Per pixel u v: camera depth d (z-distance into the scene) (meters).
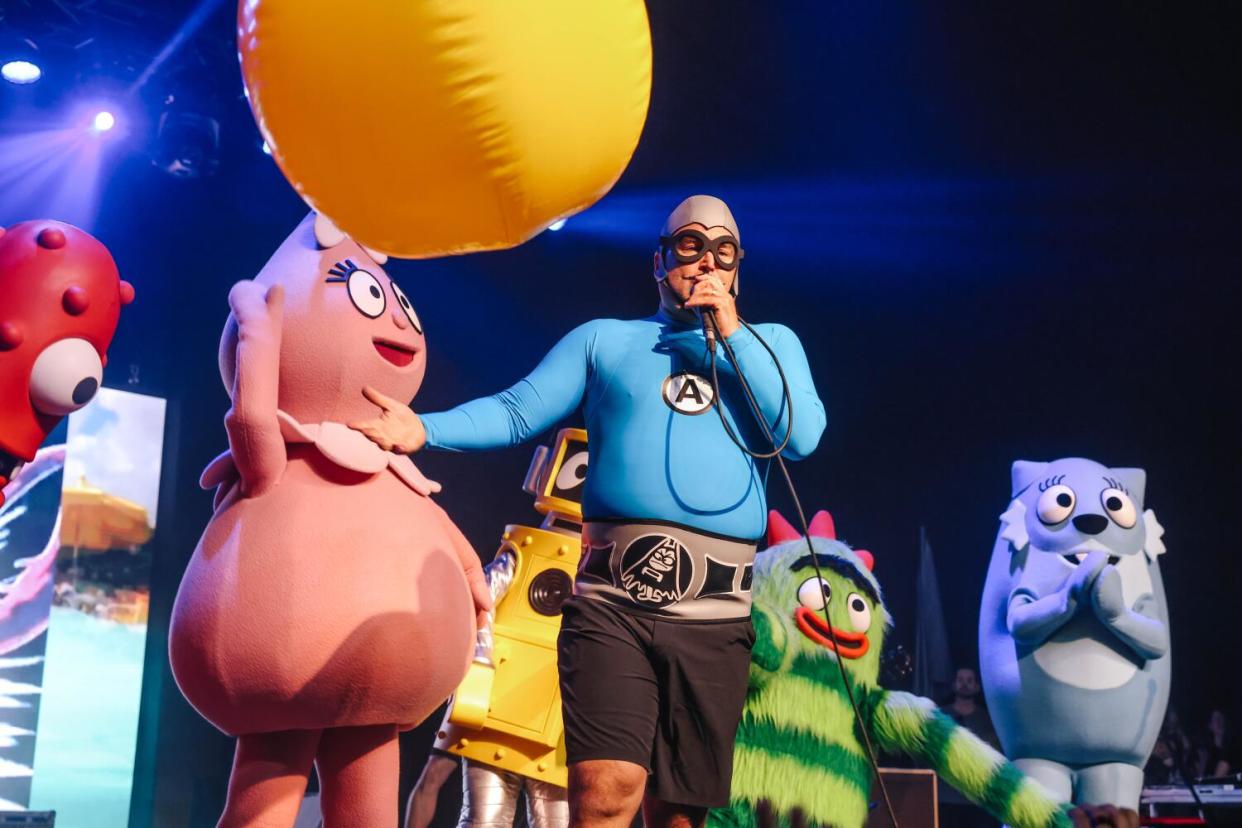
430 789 3.82
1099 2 7.10
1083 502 4.59
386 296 2.49
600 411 2.42
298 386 2.36
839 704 3.37
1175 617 8.92
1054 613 4.34
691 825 2.36
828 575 3.49
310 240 2.49
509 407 2.43
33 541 7.00
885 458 9.52
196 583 2.21
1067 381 9.23
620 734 2.18
